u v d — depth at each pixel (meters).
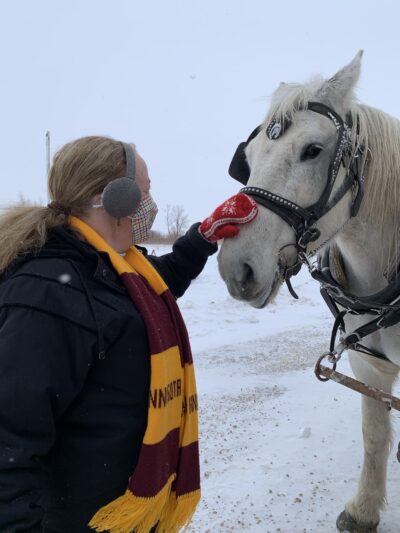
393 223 2.32
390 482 3.24
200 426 4.12
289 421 4.15
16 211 1.38
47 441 1.17
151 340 1.33
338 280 2.58
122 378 1.30
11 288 1.21
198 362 5.86
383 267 2.38
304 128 2.09
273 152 2.10
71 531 1.31
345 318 2.70
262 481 3.24
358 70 2.21
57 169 1.41
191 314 8.32
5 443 1.11
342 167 2.16
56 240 1.33
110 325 1.26
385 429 2.76
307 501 3.03
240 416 4.29
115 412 1.30
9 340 1.15
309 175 2.07
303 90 2.18
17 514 1.12
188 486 1.55
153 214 1.54
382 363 2.59
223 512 2.92
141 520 1.36
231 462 3.50
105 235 1.42
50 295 1.20
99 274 1.30
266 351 6.27
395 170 2.28
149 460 1.31
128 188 1.33
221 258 1.96
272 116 2.19
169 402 1.42
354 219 2.31
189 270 1.96
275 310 8.81
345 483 3.21
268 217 2.00
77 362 1.20
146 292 1.43
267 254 1.98
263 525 2.80
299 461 3.49
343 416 4.20
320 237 2.18
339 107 2.21
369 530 2.75
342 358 5.88
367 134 2.26
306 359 5.89
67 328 1.21
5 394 1.12
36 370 1.14
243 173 2.50
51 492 1.31
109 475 1.30
